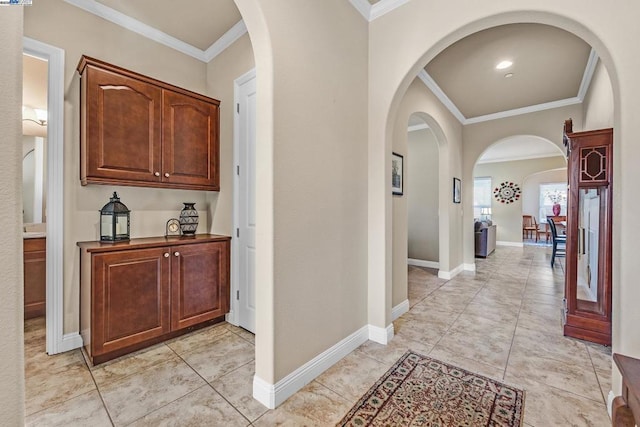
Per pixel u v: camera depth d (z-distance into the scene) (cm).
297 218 164
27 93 297
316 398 155
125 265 192
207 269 239
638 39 135
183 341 220
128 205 232
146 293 202
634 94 135
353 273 212
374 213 228
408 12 210
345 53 204
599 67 285
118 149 201
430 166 529
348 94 207
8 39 62
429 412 144
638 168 134
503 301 325
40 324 247
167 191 256
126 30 230
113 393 157
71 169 202
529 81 341
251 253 236
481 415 142
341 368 185
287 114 158
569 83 346
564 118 400
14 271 63
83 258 195
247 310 239
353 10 213
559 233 877
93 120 190
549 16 161
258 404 150
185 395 156
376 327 225
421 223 541
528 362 193
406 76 213
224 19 231
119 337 189
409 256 555
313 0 177
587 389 164
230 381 169
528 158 841
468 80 338
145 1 211
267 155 150
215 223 274
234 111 251
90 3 209
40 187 319
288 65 159
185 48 265
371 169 229
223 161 264
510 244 861
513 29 243
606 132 221
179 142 234
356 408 147
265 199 151
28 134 314
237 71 247
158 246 208
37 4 189
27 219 314
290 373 158
